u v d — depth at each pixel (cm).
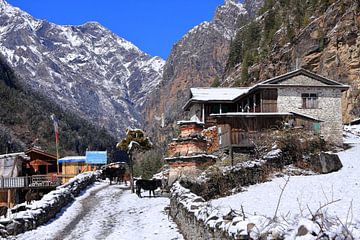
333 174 2444
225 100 4709
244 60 10412
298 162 2653
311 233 707
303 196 1933
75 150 14962
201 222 1252
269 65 8994
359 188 2006
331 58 7194
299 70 4066
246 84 9669
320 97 4069
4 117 14338
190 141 2912
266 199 1952
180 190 1908
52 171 5762
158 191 3156
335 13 7581
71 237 1808
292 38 8862
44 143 14100
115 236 1784
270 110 4025
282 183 2323
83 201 2912
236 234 874
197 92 4947
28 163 5597
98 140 16938
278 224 796
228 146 3253
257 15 14825
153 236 1717
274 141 2830
